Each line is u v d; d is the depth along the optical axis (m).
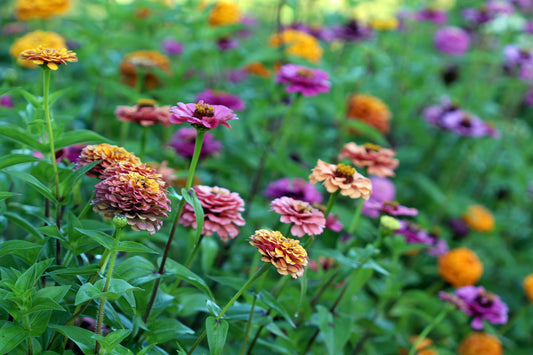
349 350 3.49
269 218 3.82
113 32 4.73
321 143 5.85
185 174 2.97
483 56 6.61
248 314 2.48
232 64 5.22
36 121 2.04
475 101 6.51
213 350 1.98
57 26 5.29
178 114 1.96
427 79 6.91
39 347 1.91
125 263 2.12
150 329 2.21
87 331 1.88
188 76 5.39
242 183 4.33
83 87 4.91
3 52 6.12
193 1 4.80
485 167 6.19
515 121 7.00
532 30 6.77
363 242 3.89
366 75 6.01
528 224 6.30
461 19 7.22
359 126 4.47
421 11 6.48
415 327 4.45
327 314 2.62
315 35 5.47
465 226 5.43
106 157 2.06
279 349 2.58
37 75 5.19
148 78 4.71
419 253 4.80
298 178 3.63
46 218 2.38
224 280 2.53
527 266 5.45
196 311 2.96
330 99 5.14
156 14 4.84
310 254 3.51
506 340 4.54
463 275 4.08
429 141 5.91
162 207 1.88
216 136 4.34
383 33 5.91
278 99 4.68
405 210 2.87
